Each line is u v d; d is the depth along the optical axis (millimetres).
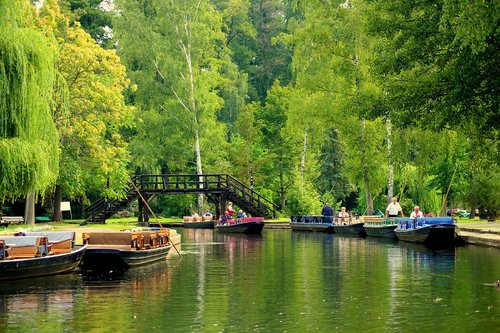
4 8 31859
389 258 34969
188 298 22938
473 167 44031
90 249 30922
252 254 38094
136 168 83562
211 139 82688
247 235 56656
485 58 28344
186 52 79938
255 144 88688
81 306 21531
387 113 36094
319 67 63188
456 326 18391
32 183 32375
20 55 31844
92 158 56250
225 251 40344
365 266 31406
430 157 63750
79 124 51656
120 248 32812
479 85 29109
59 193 64125
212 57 86125
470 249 39750
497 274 28000
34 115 32719
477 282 25875
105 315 20188
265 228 67750
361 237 52844
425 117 33312
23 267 26812
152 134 79062
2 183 31188
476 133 37500
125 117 61375
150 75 80062
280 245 44750
